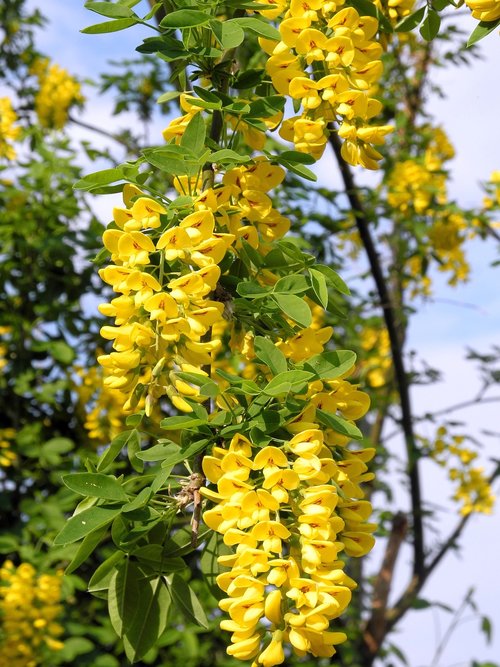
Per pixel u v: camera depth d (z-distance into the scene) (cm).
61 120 244
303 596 71
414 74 252
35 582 172
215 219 87
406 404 220
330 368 83
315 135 87
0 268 210
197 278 78
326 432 84
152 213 81
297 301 83
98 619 189
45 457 195
